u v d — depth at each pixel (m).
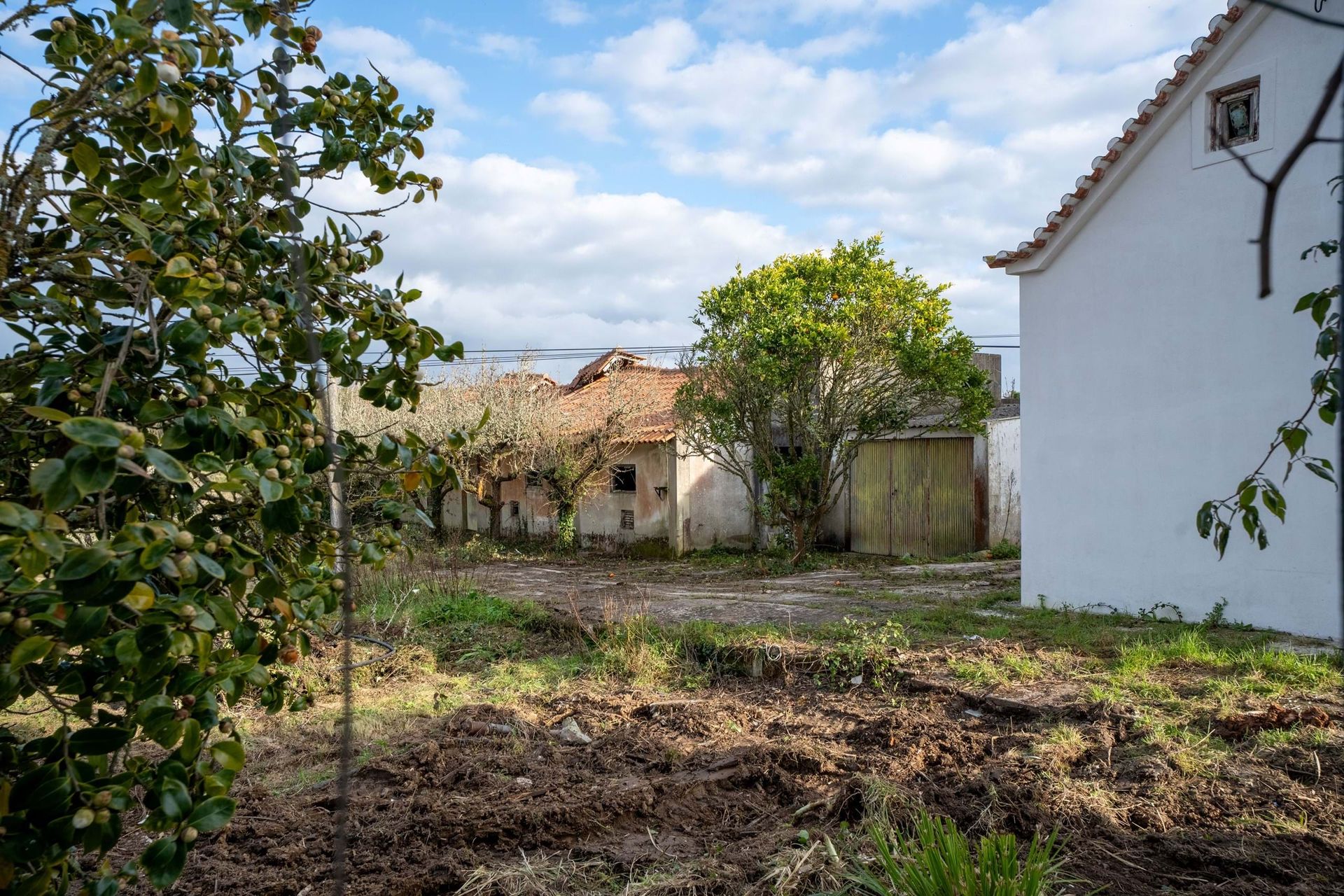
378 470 2.37
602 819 4.30
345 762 1.35
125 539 1.46
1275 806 4.16
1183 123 8.80
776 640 7.90
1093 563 9.58
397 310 2.39
